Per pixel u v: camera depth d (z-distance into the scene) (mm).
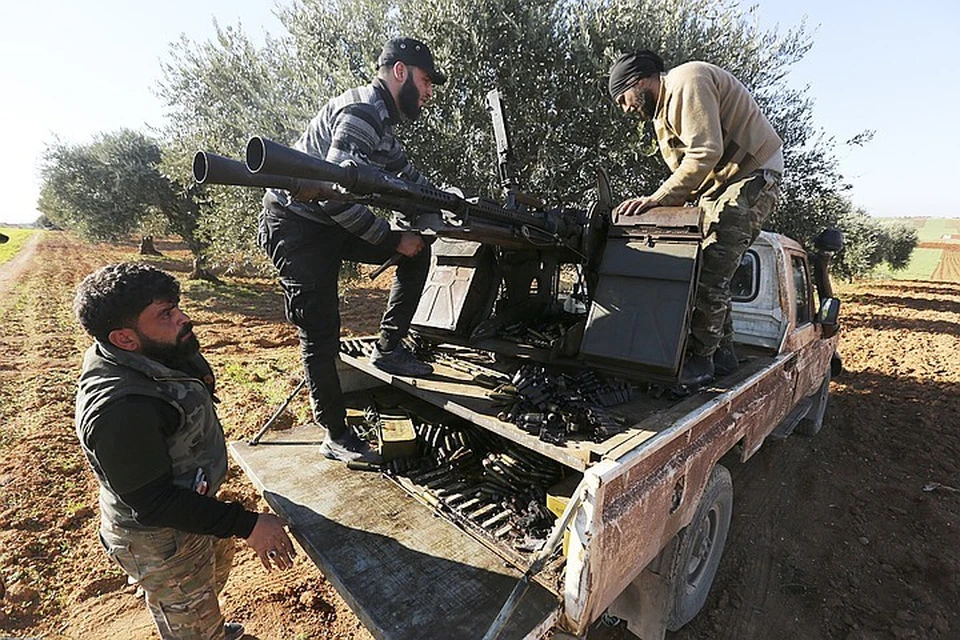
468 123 5715
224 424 4926
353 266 8898
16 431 4809
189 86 8031
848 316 13711
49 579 2920
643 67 2596
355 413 2959
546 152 5848
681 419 2023
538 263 3170
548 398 2102
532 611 1571
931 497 3965
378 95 2189
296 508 2178
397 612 1604
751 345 3590
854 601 2877
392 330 2543
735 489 4129
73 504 3637
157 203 16609
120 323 1496
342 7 6008
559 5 5762
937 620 2713
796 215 8062
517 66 5527
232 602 2713
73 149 16688
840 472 4445
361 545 1931
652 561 2154
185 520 1540
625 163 5742
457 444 2545
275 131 6285
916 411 5895
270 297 14922
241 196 7465
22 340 8797
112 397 1464
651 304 2350
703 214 2344
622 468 1580
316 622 2576
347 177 1606
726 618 2738
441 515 2109
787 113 7637
